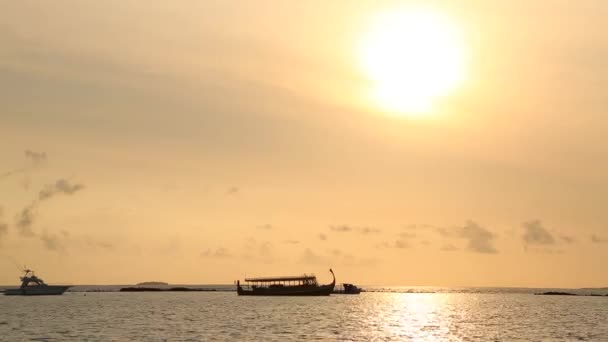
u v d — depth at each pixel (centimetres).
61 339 10794
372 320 14975
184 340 10481
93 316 16488
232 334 11431
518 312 19250
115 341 10406
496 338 11100
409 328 12900
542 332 12206
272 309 19312
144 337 10981
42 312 18400
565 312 19312
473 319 15825
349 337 11050
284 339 10638
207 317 15788
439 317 16525
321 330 12244
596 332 12219
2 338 11050
